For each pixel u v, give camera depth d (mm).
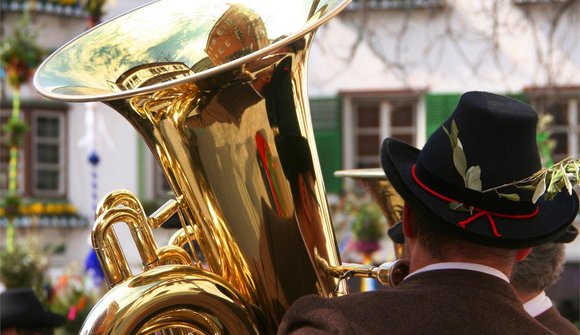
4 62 12672
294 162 2863
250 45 3061
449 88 16828
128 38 3096
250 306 2844
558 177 2475
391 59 16844
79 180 19391
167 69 3045
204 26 3104
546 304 3457
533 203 2502
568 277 17406
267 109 2834
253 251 2838
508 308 2438
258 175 2826
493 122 2494
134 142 19266
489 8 15039
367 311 2416
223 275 2908
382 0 16609
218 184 2844
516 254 2566
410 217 2586
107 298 2734
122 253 2906
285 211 2834
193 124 2834
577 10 13391
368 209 12141
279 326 2559
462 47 16625
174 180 2926
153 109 2840
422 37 16766
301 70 2898
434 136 2576
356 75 17859
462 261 2484
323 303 2461
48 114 19438
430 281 2477
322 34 17125
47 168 19391
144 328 2719
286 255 2828
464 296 2428
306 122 2912
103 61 3047
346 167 18312
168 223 3738
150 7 3168
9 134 13109
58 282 11188
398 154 2684
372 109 18188
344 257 12242
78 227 19234
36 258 9703
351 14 16734
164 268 2773
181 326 2768
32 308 5602
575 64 15711
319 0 3025
